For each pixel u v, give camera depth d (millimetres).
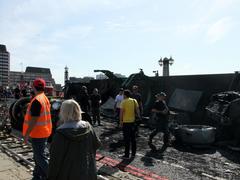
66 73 27484
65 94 19141
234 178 6152
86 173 3021
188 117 13070
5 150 7910
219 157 8000
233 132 9539
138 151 8633
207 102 13680
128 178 5984
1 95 27969
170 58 19938
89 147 3150
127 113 7758
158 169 6754
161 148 9086
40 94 5168
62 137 3031
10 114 11148
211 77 13805
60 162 2984
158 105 9219
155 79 16328
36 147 5027
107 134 11453
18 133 10508
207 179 6070
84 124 3225
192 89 14641
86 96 13227
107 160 7516
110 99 17953
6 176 5629
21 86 22016
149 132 12141
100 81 21297
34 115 4855
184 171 6621
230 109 9328
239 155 8242
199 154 8336
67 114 3160
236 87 11812
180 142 9703
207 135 9062
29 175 5715
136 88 11016
